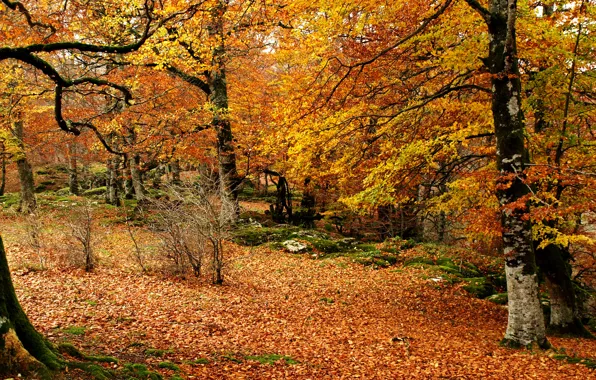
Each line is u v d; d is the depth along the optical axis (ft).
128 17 41.55
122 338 22.52
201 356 21.63
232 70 64.75
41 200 77.56
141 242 51.37
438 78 36.47
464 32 32.01
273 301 36.35
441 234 73.61
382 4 27.91
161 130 60.95
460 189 34.06
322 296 40.06
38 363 13.33
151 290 34.53
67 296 30.45
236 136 62.90
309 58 33.65
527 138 27.63
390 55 33.96
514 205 23.38
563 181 26.66
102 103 66.85
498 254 61.00
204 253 40.63
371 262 52.95
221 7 38.37
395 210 73.20
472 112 32.37
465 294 43.96
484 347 27.20
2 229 54.29
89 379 13.92
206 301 33.30
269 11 34.37
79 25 38.04
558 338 31.58
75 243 40.55
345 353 25.40
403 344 27.55
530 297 26.22
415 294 42.86
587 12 27.43
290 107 33.22
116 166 77.41
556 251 33.24
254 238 59.16
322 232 72.18
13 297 14.46
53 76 18.40
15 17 27.61
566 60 29.94
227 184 58.95
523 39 29.78
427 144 29.84
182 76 60.70
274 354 23.81
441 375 22.09
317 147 33.35
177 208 39.11
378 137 35.17
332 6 27.30
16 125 65.16
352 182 48.11
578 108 31.42
